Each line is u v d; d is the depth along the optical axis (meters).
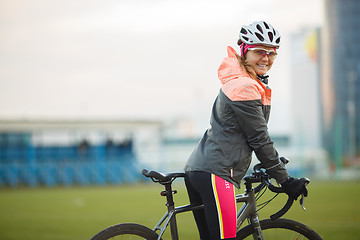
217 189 4.35
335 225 11.58
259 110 4.33
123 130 41.00
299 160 53.12
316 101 96.38
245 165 4.43
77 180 39.00
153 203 19.38
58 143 39.47
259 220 4.77
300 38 99.00
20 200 22.23
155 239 4.43
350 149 71.75
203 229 4.75
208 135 4.52
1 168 37.09
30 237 10.47
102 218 14.22
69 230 11.61
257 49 4.44
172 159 42.62
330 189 27.72
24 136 38.16
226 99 4.36
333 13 97.69
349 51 97.12
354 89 96.44
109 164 40.19
